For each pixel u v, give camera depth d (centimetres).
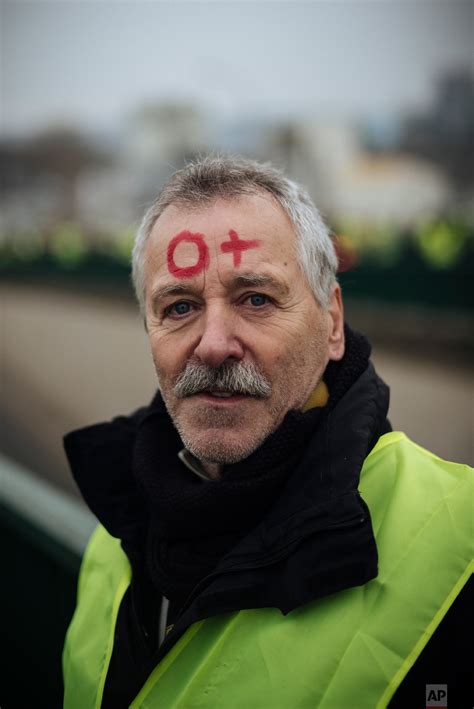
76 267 1878
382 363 759
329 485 100
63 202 3111
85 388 753
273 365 108
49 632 202
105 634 121
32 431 586
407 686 90
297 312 111
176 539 112
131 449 139
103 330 1183
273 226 109
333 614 93
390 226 950
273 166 122
